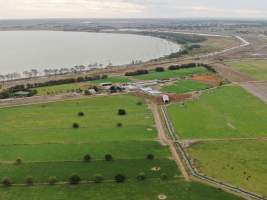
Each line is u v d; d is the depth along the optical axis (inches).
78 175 3142.2
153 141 4099.4
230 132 4446.4
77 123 4753.9
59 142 4065.0
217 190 2962.6
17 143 4033.0
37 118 4982.8
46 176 3186.5
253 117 5088.6
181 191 2935.5
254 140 4173.2
